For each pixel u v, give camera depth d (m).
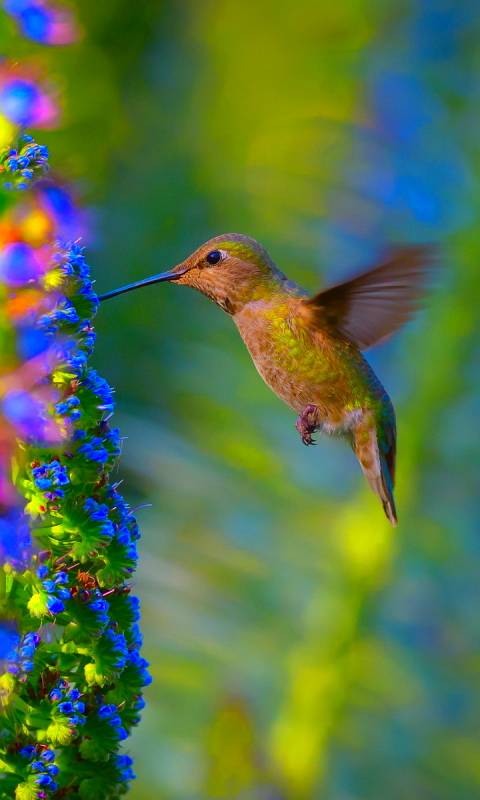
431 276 8.64
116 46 14.38
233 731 9.33
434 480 10.21
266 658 9.98
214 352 11.31
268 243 11.48
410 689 9.81
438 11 11.42
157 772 9.63
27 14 5.32
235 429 10.82
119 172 13.98
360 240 11.21
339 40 12.83
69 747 4.95
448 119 11.10
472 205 10.59
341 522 10.20
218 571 10.30
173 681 9.90
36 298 4.79
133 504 11.05
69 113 13.25
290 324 9.25
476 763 9.92
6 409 4.75
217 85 14.69
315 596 10.03
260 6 14.22
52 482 4.75
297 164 11.52
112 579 4.91
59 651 4.88
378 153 11.26
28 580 4.79
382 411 9.46
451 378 10.14
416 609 10.06
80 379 4.95
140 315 13.12
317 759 9.51
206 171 14.20
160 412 12.36
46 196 4.83
